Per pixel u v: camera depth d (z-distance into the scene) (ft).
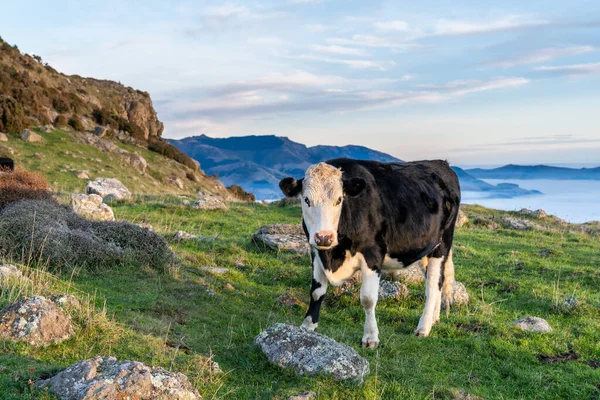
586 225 80.48
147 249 33.55
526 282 39.19
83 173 142.41
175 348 20.06
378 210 24.75
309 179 23.21
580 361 24.64
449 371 22.75
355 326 27.99
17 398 14.11
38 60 276.00
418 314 30.37
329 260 24.38
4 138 152.46
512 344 26.11
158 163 206.59
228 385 18.12
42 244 29.22
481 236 61.57
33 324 17.87
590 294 36.68
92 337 19.13
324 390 18.39
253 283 34.50
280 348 20.39
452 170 32.86
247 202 81.35
